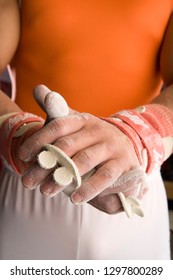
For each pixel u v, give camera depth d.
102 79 0.85
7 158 0.66
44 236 0.83
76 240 0.82
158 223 0.87
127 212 0.55
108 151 0.54
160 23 0.84
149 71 0.88
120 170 0.54
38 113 0.90
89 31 0.83
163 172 1.92
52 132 0.52
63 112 0.54
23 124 0.65
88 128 0.55
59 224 0.81
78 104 0.87
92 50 0.84
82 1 0.82
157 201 0.86
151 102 0.79
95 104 0.87
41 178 0.52
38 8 0.84
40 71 0.87
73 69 0.85
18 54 0.90
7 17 0.86
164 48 0.85
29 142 0.53
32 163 0.54
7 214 0.84
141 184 0.57
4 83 1.02
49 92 0.54
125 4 0.82
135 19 0.82
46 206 0.81
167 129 0.68
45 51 0.85
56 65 0.85
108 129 0.56
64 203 0.80
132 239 0.84
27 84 0.90
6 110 0.73
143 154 0.59
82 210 0.80
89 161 0.52
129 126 0.61
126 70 0.85
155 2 0.82
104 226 0.81
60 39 0.84
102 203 0.56
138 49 0.84
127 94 0.87
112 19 0.82
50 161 0.51
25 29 0.87
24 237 0.83
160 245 0.90
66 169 0.51
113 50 0.84
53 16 0.83
